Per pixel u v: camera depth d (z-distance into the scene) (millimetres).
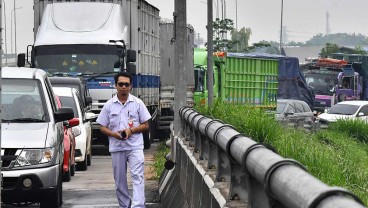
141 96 42500
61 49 37969
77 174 29109
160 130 50344
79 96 33125
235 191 10156
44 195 17906
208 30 39781
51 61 37906
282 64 64188
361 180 15914
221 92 48188
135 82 40656
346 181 14969
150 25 45812
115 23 38812
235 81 49125
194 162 15172
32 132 18203
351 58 90938
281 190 6324
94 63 38062
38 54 37969
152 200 21719
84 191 23609
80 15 38969
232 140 9922
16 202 18047
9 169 17672
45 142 17953
